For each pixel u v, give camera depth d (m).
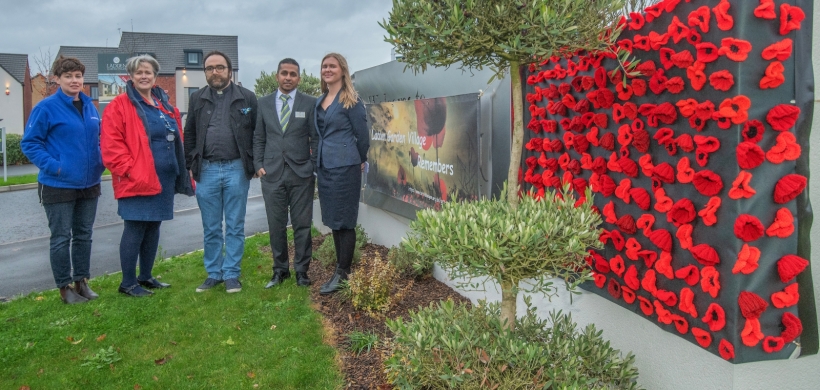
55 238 5.21
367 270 5.89
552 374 2.67
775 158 2.24
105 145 5.05
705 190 2.40
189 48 55.84
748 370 2.43
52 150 5.09
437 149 5.30
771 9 2.18
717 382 2.52
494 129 4.48
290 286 5.63
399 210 6.35
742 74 2.22
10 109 46.31
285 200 5.58
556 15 2.27
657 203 2.69
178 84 55.06
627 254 2.91
